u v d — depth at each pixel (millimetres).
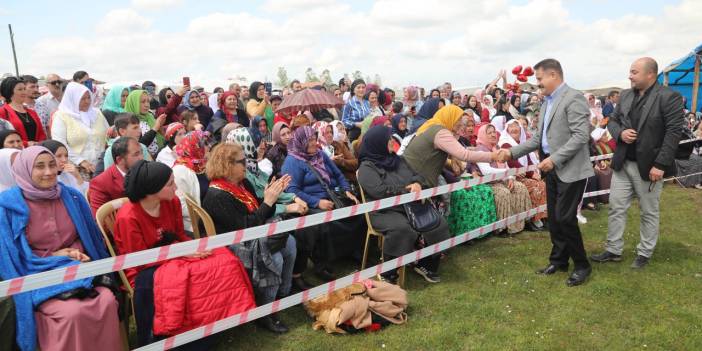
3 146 4031
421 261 4656
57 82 6445
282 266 3783
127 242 3322
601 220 6566
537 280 4555
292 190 4637
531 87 13938
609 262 4934
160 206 3520
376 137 4648
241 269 3416
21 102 5281
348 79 11258
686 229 6090
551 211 4598
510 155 4590
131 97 6246
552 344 3439
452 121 5027
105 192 3859
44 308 2783
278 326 3705
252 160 4602
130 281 3352
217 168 3729
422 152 4742
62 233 3219
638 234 5824
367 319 3656
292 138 4863
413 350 3412
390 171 4691
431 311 3986
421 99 13320
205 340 3338
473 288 4422
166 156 4941
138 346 3215
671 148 4344
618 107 4695
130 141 3896
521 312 3932
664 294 4184
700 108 17250
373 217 4480
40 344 2783
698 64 15336
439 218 4559
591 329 3650
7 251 2922
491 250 5426
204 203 3725
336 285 3867
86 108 5336
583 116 4160
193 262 3279
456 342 3494
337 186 5121
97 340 2855
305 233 4363
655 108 4367
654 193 4605
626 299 4105
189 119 5727
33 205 3104
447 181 5520
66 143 5145
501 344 3455
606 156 7086
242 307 3332
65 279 2586
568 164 4289
